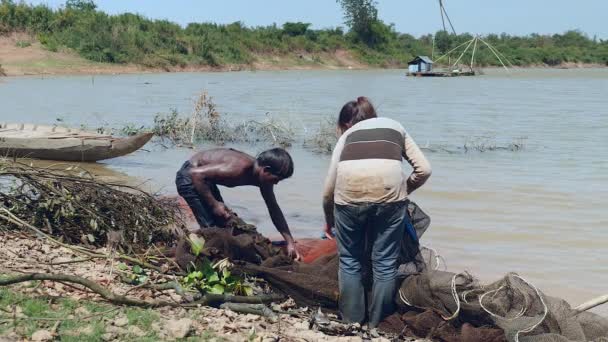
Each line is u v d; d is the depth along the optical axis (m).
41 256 6.62
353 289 6.02
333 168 5.91
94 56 61.84
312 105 30.41
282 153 7.09
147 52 67.69
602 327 5.67
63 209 7.38
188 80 52.16
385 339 5.67
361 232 5.95
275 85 47.53
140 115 24.88
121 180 12.50
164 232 7.37
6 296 5.23
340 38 97.81
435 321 5.81
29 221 7.51
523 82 58.38
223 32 82.00
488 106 31.38
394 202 5.74
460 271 7.85
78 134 15.09
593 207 10.97
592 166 14.80
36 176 7.75
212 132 18.78
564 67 116.75
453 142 18.72
